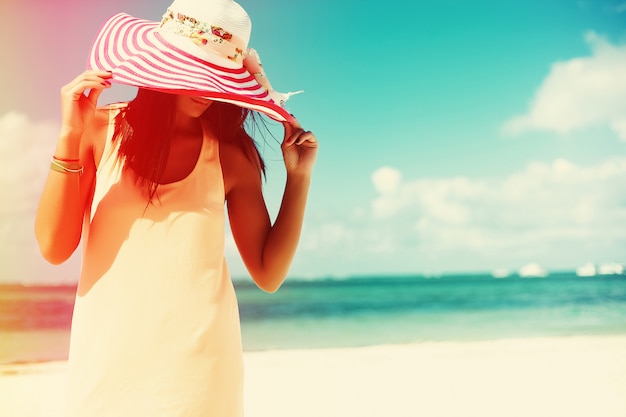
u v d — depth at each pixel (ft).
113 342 4.31
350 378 24.08
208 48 4.69
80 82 4.28
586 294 86.07
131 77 4.41
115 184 4.55
